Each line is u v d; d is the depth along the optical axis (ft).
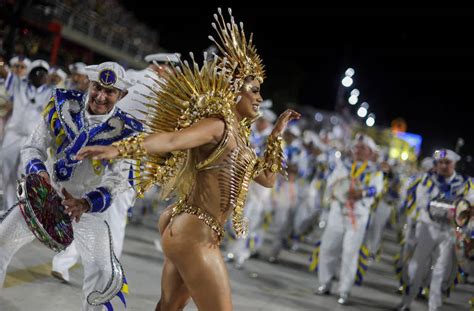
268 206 27.55
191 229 9.63
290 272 25.35
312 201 31.32
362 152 22.18
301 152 30.53
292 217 30.40
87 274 11.83
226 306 9.51
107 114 12.00
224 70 10.19
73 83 25.79
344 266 21.09
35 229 10.76
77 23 51.16
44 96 22.61
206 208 9.80
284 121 11.37
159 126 10.29
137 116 14.85
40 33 42.83
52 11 45.11
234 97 10.23
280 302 19.38
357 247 21.17
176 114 10.19
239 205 10.05
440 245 20.68
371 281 26.07
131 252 23.09
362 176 21.68
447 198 20.77
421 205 21.16
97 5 55.16
